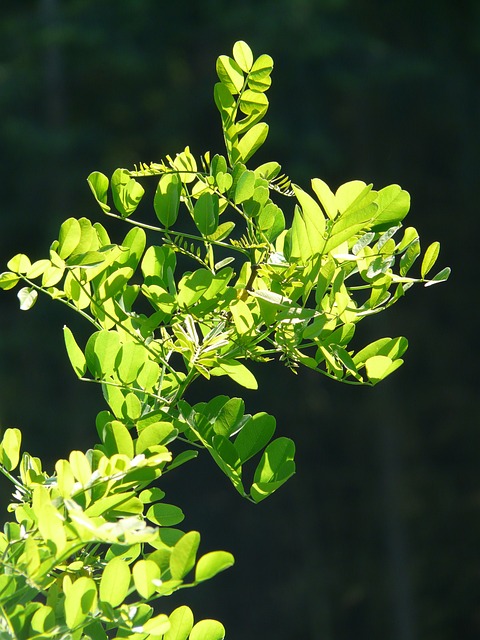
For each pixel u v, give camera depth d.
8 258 16.95
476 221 17.41
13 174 16.59
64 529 1.18
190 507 16.42
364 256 1.36
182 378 1.58
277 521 16.73
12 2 18.48
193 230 12.22
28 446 15.82
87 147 16.72
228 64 1.51
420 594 16.38
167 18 16.73
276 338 1.43
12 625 1.19
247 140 1.53
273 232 1.51
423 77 16.55
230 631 16.28
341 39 15.73
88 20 16.64
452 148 17.67
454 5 17.41
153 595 1.15
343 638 16.36
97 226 1.48
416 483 16.77
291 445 1.40
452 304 17.33
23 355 16.09
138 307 9.98
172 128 16.58
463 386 17.09
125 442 1.34
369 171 17.34
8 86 16.91
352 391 16.94
